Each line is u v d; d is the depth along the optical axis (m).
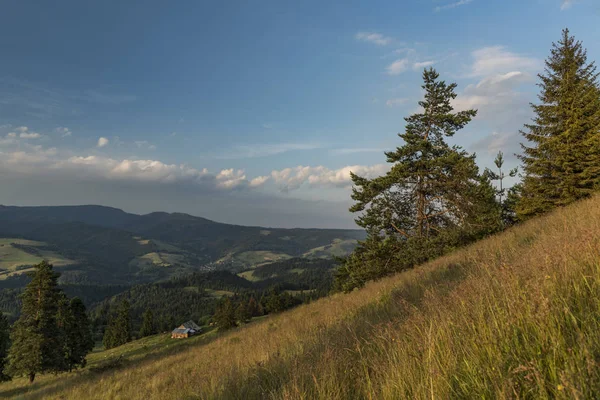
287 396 3.33
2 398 20.55
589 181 18.89
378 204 21.77
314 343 5.85
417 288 8.08
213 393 4.80
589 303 2.58
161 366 14.03
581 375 1.73
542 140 21.44
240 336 16.25
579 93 20.06
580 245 3.79
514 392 1.86
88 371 19.53
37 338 34.41
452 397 2.29
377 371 3.21
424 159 20.42
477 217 18.94
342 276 31.05
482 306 3.20
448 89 21.14
